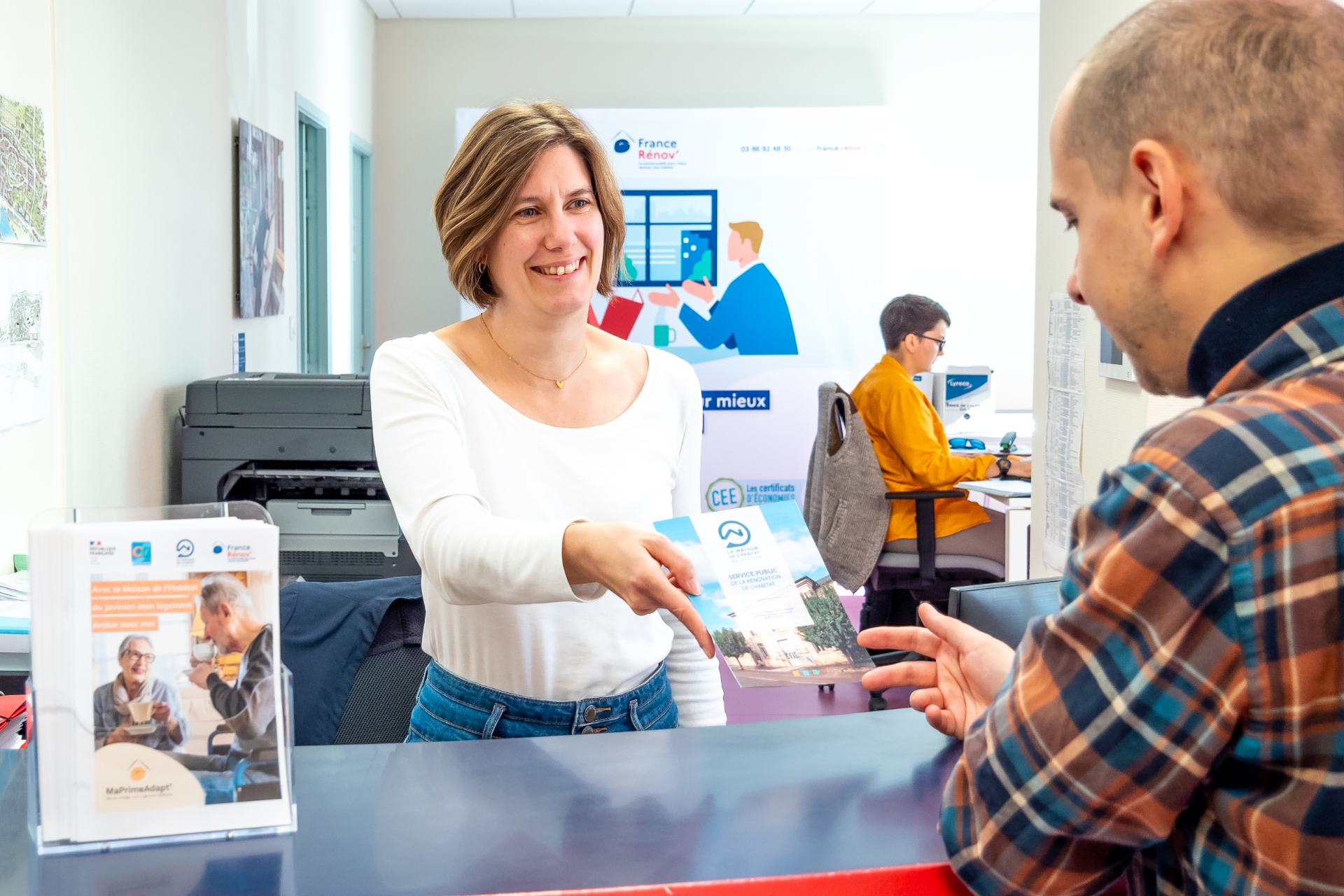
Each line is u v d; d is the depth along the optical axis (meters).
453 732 1.20
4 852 0.72
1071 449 2.43
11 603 1.86
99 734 0.73
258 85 3.63
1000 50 5.66
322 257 4.55
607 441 1.25
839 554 3.47
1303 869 0.50
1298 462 0.49
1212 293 0.56
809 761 0.89
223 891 0.66
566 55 5.61
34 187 2.12
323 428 2.73
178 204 2.92
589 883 0.67
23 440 2.10
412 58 5.57
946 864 0.70
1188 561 0.50
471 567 1.01
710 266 5.28
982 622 1.24
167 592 0.74
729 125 5.22
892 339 3.62
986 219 5.77
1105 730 0.53
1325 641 0.48
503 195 1.15
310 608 1.66
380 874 0.69
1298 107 0.52
